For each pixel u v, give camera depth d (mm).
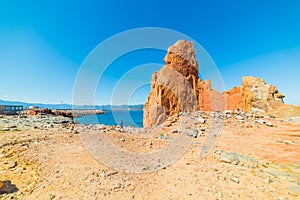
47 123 14188
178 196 4223
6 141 7711
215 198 4074
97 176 4973
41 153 6625
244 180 4957
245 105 21500
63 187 4414
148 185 4766
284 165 6141
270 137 9812
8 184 4574
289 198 4078
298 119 13703
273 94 21203
